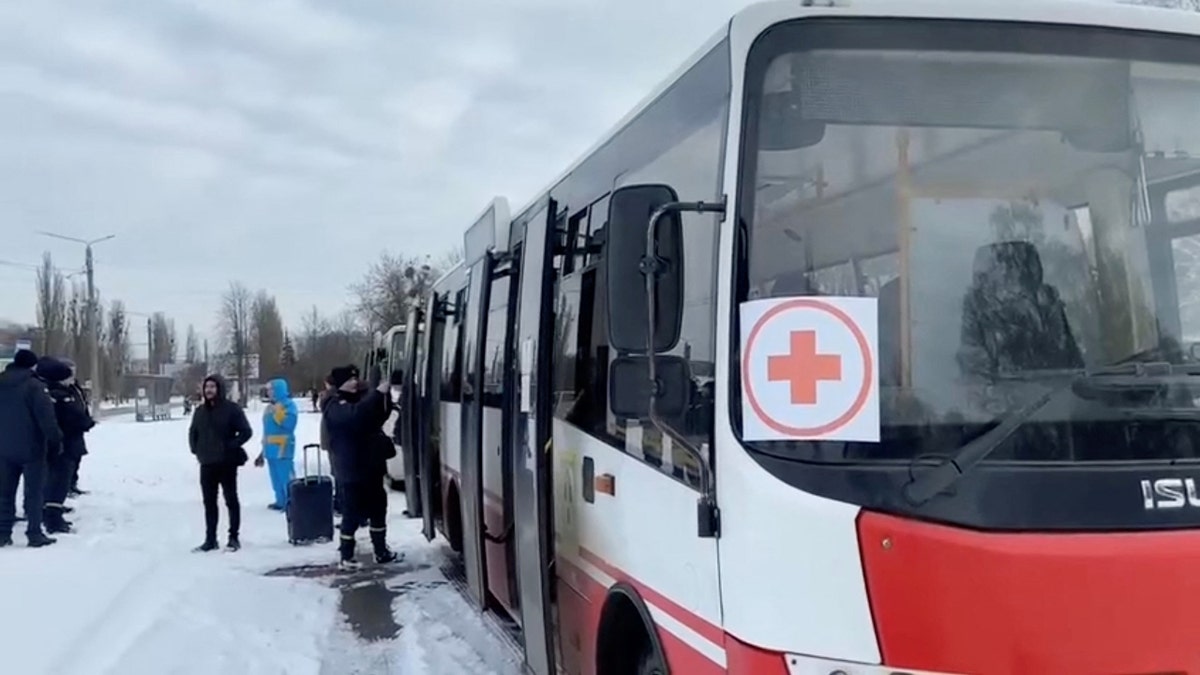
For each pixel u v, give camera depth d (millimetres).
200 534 13016
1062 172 3385
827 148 3350
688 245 3754
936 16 3451
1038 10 3498
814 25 3426
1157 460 3057
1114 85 3475
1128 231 3377
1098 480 2990
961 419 3088
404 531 13547
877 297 3219
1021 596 2846
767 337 3195
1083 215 3365
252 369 73062
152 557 10586
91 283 47406
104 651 6875
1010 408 3105
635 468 4309
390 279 54531
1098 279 3312
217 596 9117
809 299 3166
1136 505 2973
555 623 5695
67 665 6441
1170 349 3301
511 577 6621
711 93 3717
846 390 3088
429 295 11680
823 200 3316
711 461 3404
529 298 6301
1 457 10930
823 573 2971
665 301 3438
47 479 12312
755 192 3346
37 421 10977
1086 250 3336
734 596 3197
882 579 2918
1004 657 2832
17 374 10969
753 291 3299
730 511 3230
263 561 11180
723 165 3467
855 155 3346
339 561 11078
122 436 32375
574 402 5410
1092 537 2912
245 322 72750
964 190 3336
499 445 7152
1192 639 2885
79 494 16234
